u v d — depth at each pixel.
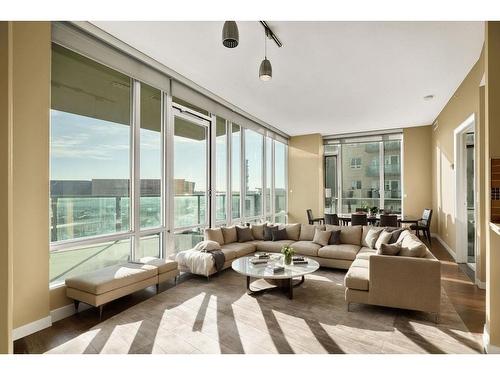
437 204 7.77
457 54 4.07
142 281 3.72
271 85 5.35
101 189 4.02
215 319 3.20
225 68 4.64
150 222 4.80
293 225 6.38
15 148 2.85
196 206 5.90
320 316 3.28
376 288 3.35
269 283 4.45
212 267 4.62
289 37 3.62
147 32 3.62
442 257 6.04
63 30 3.37
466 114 4.89
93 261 3.90
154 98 4.89
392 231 5.09
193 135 5.80
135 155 4.46
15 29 2.85
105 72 4.07
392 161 9.27
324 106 6.66
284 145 10.14
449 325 3.06
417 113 7.25
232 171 7.15
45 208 3.09
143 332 2.90
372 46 3.84
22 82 2.90
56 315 3.22
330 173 10.16
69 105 3.63
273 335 2.83
